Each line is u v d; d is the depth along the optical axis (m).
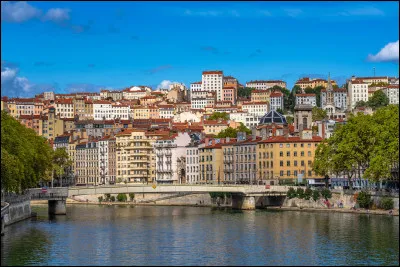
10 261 171.25
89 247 191.50
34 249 187.25
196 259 175.12
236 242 199.75
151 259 175.12
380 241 195.38
